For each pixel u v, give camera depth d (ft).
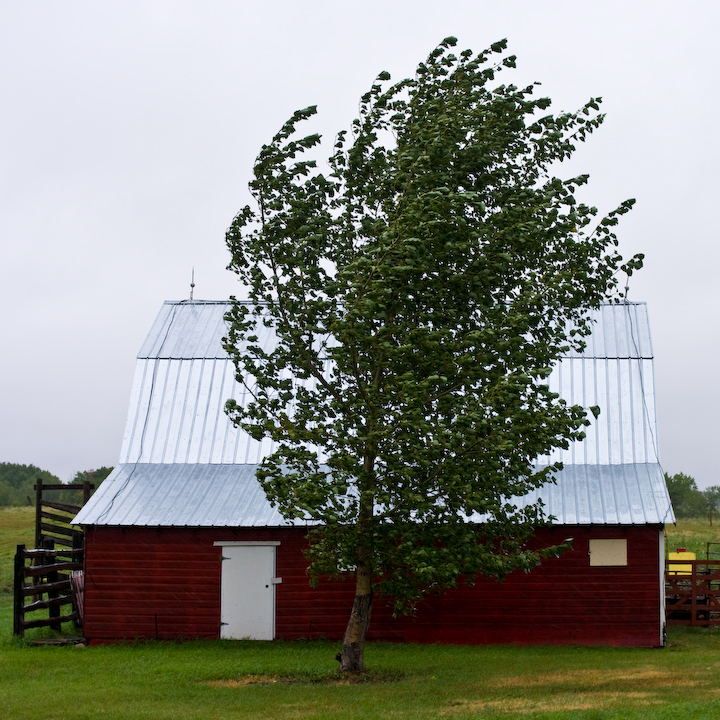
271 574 81.71
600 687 57.06
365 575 62.03
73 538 90.89
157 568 82.17
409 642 80.02
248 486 87.40
